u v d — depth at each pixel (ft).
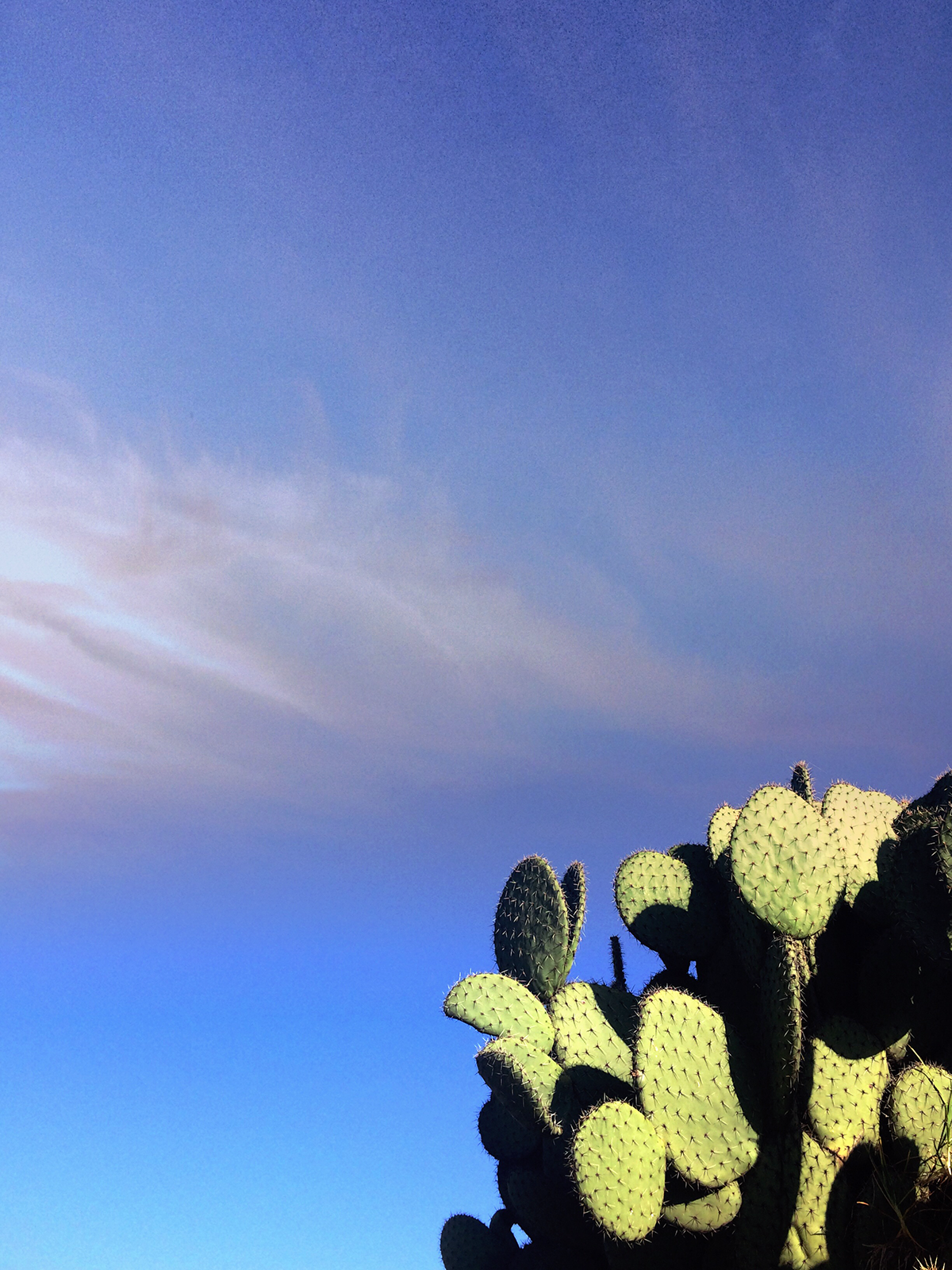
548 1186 14.11
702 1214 12.00
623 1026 13.87
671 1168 12.00
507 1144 15.12
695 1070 12.14
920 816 13.15
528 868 15.72
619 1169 11.24
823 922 12.53
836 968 13.53
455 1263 15.42
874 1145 11.84
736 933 13.82
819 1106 11.77
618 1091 13.08
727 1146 11.85
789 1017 11.54
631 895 14.82
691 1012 12.51
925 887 11.97
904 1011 12.61
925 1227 11.23
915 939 12.04
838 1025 12.34
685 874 14.87
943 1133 11.48
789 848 12.67
